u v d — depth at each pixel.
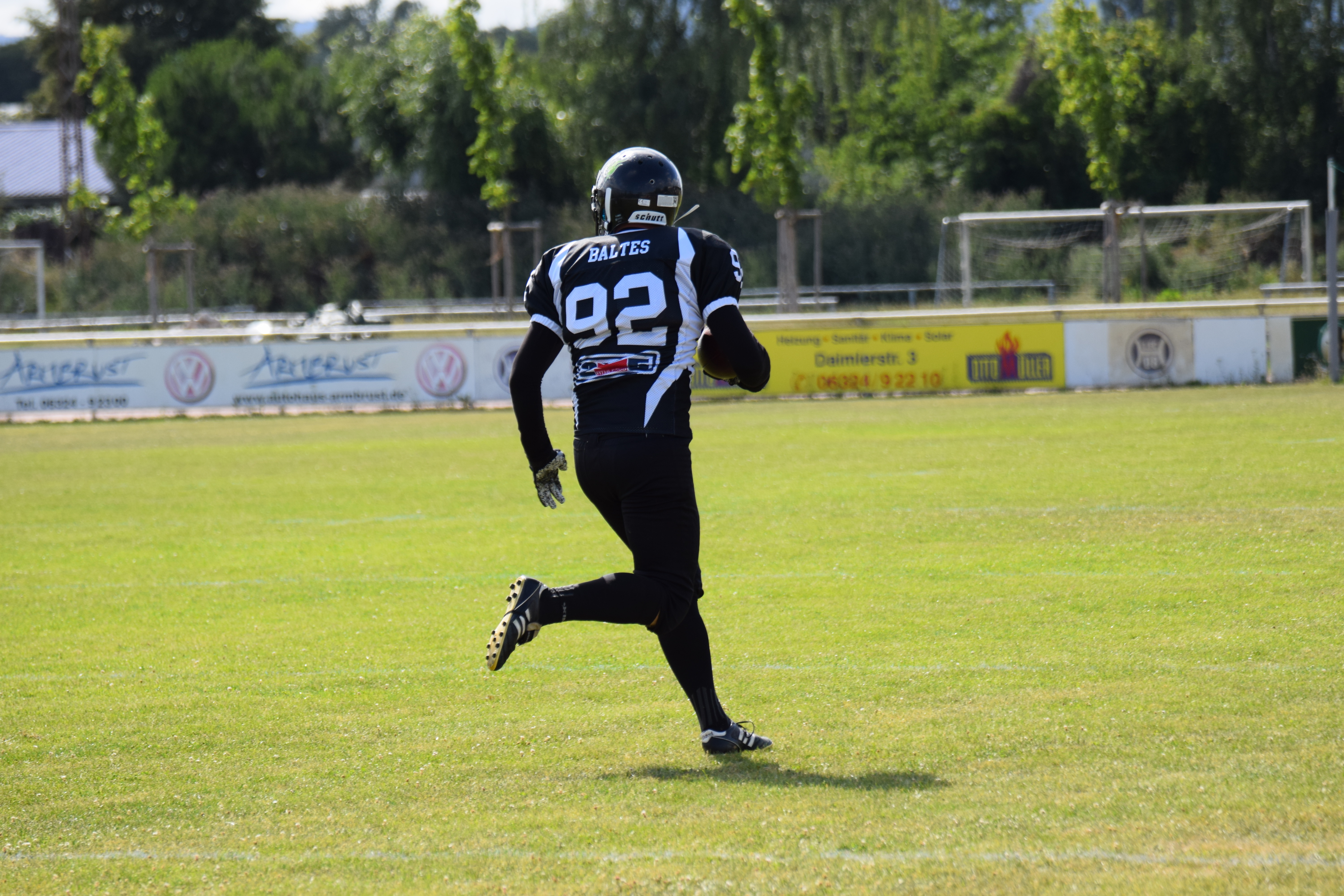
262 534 36.94
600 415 15.39
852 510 37.09
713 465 49.12
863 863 12.20
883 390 82.00
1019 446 51.31
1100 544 30.38
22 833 13.99
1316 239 169.00
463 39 130.50
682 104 172.88
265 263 175.62
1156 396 72.38
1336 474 39.81
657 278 15.28
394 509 41.25
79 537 37.09
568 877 12.20
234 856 13.12
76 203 150.62
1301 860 11.83
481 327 84.06
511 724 17.94
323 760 16.50
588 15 176.50
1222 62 186.25
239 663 22.22
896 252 169.25
